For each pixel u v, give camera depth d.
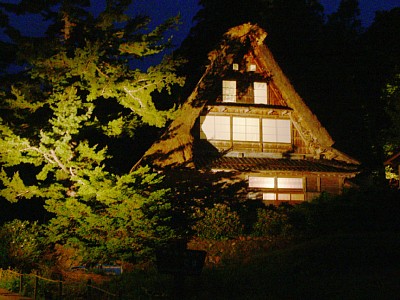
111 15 18.12
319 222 19.92
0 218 27.19
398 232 18.78
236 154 25.42
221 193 24.20
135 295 13.27
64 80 18.27
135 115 21.09
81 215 17.42
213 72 24.11
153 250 17.17
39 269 18.25
